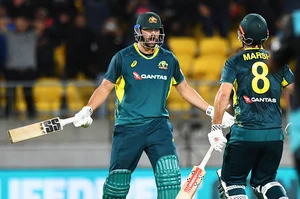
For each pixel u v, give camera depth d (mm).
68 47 49969
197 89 45344
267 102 26609
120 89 28031
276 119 26734
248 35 26750
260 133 26547
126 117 27812
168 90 28109
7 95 45125
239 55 26797
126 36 50594
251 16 26953
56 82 47281
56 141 44156
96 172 39312
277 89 26688
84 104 46656
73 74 50188
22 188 39094
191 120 43594
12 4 51156
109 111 45062
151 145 27750
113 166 27938
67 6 53688
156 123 27781
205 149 41875
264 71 26578
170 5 53844
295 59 22562
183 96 28641
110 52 49781
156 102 27797
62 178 39188
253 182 27766
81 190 39219
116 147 27906
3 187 39062
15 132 27609
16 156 42000
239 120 26766
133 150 27734
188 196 26703
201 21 52969
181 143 42750
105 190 28094
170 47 51562
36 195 39094
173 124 43438
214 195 38875
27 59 47938
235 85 26812
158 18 27844
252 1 53750
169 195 27250
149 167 40938
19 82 47438
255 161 27375
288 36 22422
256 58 26703
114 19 52094
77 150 41844
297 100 22375
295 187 39188
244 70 26578
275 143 26750
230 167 27219
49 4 53406
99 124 44438
